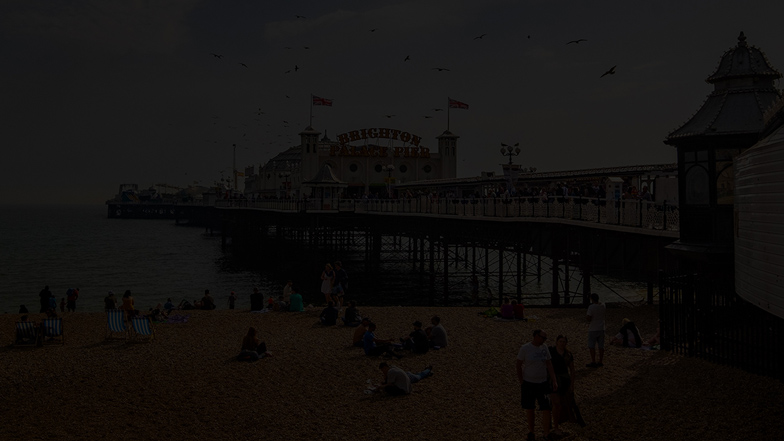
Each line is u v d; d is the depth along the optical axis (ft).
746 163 38.68
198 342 63.77
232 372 51.62
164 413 41.73
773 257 33.91
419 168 246.06
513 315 71.51
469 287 149.38
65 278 181.57
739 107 55.72
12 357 57.67
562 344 35.09
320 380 48.67
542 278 168.35
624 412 37.52
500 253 111.55
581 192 89.10
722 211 54.95
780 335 40.45
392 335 65.51
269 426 38.70
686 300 49.90
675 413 36.70
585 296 84.84
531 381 33.68
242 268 202.08
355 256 212.84
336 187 184.14
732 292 45.78
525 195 101.71
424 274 170.09
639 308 77.10
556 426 34.06
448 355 55.11
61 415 41.70
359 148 237.45
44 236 396.57
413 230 147.64
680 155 58.59
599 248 81.51
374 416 39.70
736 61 57.21
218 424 39.37
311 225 178.19
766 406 36.63
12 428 39.37
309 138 230.89
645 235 69.56
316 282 163.12
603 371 46.78
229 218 285.02
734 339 45.50
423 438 35.58
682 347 50.37
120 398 45.19
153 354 58.49
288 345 61.52
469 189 157.69
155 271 197.16
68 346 62.49
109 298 90.38
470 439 35.12
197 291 152.76
